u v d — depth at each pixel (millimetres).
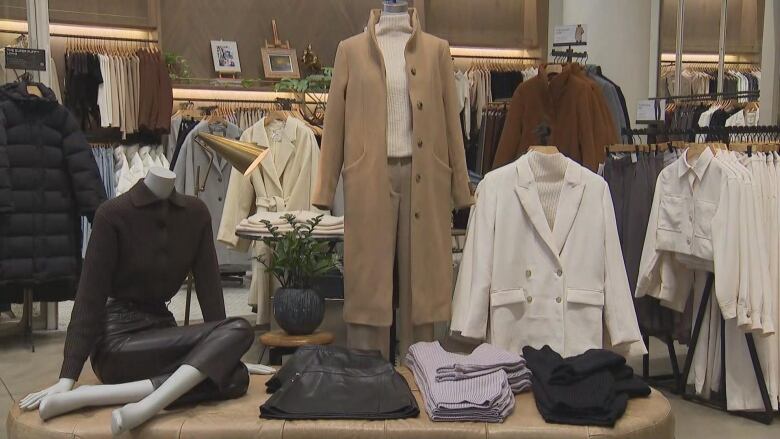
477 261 2766
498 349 2510
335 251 4145
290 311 3371
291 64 7453
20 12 5047
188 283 3535
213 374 2293
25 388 3740
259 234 3547
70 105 6406
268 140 4449
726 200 3195
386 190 2838
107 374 2428
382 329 2924
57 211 4438
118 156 6453
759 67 5398
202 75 7422
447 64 2975
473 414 2174
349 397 2250
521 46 7961
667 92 6047
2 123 4254
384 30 2934
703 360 3531
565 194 2793
